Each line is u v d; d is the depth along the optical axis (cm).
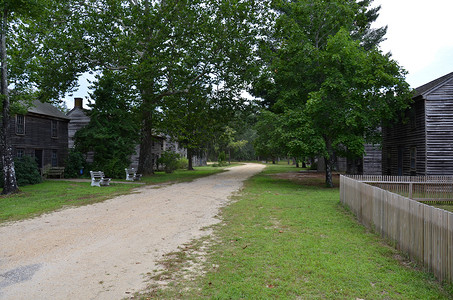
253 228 826
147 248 673
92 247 684
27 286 486
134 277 517
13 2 1570
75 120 3219
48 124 2684
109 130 2484
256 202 1248
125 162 2553
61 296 450
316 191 1656
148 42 2342
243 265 557
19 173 1969
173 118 2911
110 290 468
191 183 2122
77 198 1402
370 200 810
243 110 2967
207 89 2677
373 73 1778
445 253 462
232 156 9444
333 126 1814
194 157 6222
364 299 427
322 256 596
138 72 2180
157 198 1396
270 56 2447
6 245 701
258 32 2511
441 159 1769
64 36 2238
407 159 2070
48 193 1562
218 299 429
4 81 1608
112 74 2477
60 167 2616
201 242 709
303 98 2025
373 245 670
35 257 621
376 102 1820
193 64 2466
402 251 612
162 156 3572
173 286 477
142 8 2472
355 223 879
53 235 782
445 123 1770
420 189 1377
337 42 1791
